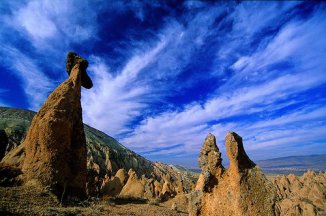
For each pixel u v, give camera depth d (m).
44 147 15.68
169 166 127.12
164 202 25.05
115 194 26.42
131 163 88.81
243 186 9.48
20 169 15.68
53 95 18.36
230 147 10.10
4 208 10.36
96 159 71.88
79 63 21.59
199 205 10.62
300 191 28.66
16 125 67.62
